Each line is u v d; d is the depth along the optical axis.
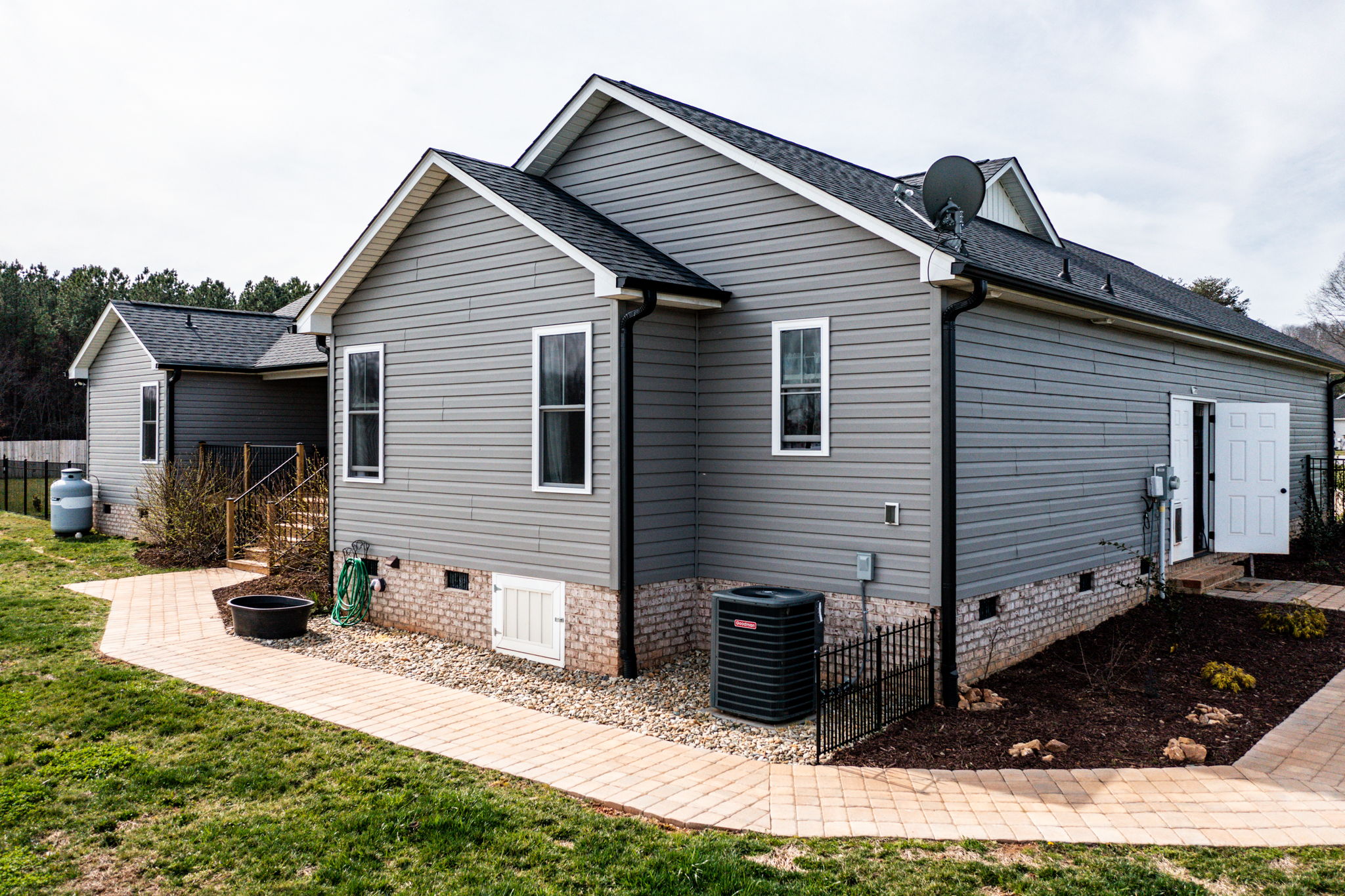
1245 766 6.64
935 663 8.30
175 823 5.75
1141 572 11.93
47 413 55.44
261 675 9.38
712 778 6.54
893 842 5.40
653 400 9.62
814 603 8.19
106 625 11.72
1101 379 11.01
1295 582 13.43
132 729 7.58
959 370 8.48
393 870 5.09
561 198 10.96
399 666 9.97
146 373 20.09
